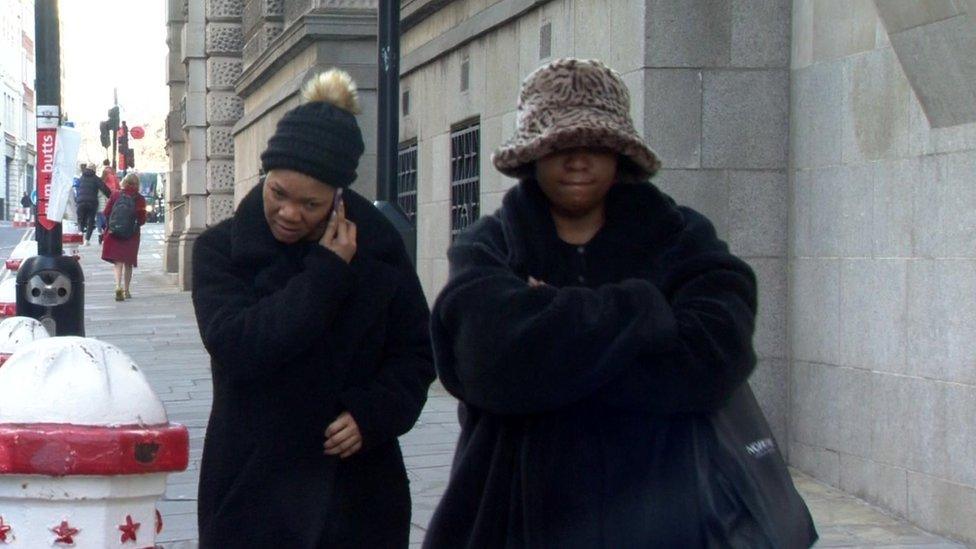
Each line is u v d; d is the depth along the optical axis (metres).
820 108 7.55
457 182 12.02
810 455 7.65
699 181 7.90
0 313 9.98
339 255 3.54
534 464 2.67
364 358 3.63
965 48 5.98
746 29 7.91
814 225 7.62
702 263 2.72
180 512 7.22
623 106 2.75
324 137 3.49
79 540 3.53
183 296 23.44
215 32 24.67
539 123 2.71
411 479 8.00
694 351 2.63
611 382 2.64
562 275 2.75
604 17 8.53
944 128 6.35
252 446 3.52
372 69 14.12
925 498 6.53
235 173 24.25
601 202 2.80
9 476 3.48
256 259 3.60
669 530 2.62
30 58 117.56
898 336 6.76
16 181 108.38
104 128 47.06
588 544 2.63
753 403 2.81
